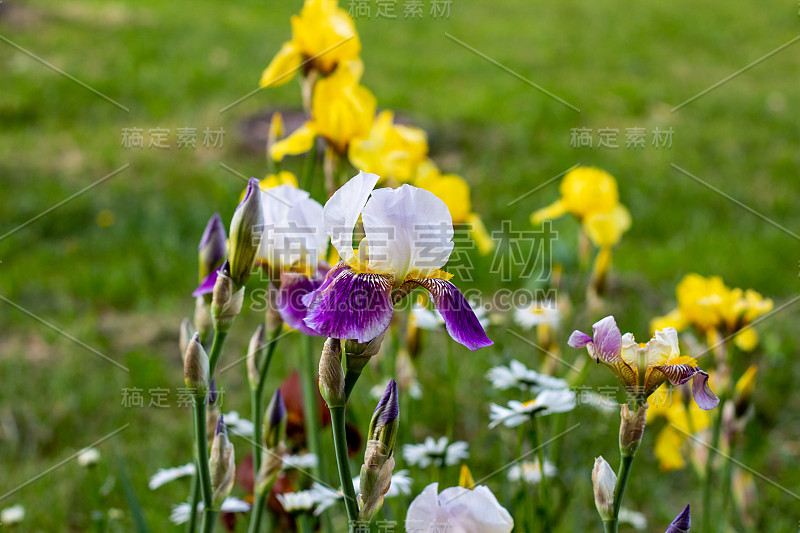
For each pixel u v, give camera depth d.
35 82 9.88
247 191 1.85
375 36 13.19
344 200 1.64
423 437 4.34
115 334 5.47
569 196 3.82
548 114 9.94
